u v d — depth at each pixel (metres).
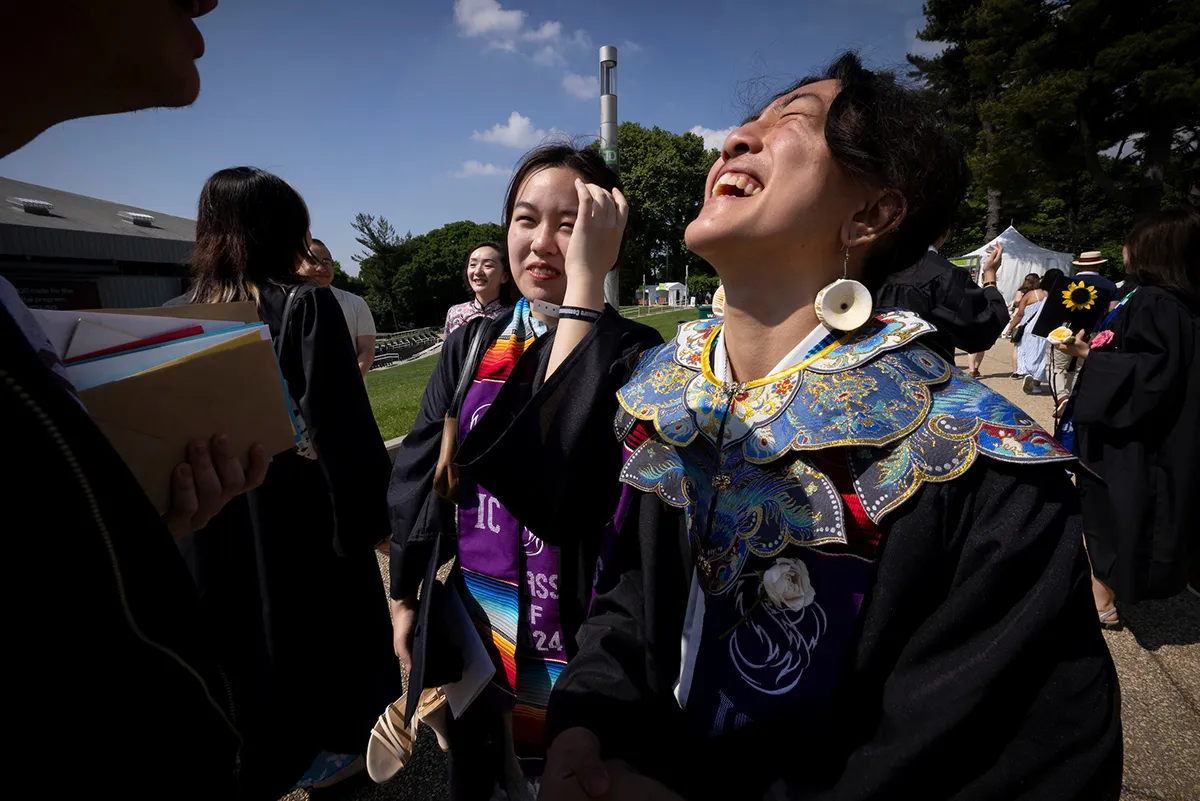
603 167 1.51
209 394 0.92
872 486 0.76
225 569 1.64
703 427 0.91
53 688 0.50
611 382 1.10
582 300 1.14
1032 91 20.69
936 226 0.93
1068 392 3.30
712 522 0.87
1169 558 2.54
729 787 0.84
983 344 2.93
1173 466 2.49
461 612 1.40
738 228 0.83
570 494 1.10
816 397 0.82
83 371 0.83
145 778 0.55
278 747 1.66
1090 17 20.16
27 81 0.54
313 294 1.71
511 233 1.50
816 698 0.76
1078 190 33.69
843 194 0.84
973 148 23.75
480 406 1.38
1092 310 2.88
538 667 1.32
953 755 0.66
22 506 0.49
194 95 0.66
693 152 55.94
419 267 58.28
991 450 0.71
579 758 0.83
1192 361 2.41
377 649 1.90
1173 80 19.39
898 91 0.86
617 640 0.94
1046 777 0.65
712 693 0.84
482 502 1.38
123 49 0.55
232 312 1.29
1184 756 2.07
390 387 11.00
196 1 0.64
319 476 1.74
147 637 0.56
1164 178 24.25
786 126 0.84
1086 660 0.67
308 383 1.66
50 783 0.50
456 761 1.48
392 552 1.55
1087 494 2.76
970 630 0.69
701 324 1.11
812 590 0.77
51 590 0.50
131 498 0.58
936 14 26.39
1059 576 0.67
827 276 0.89
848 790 0.71
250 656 1.63
